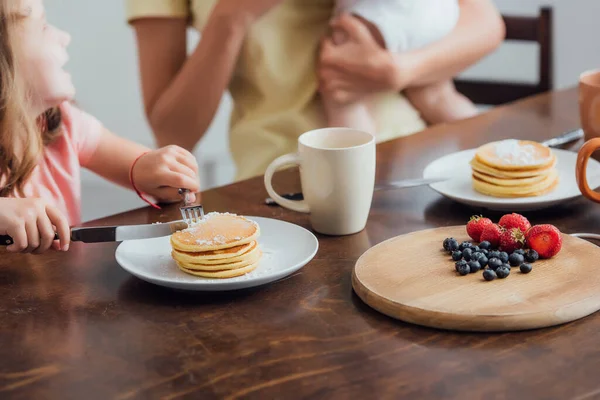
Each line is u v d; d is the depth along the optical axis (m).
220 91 2.02
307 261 1.18
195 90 2.01
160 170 1.46
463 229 1.25
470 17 2.13
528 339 1.05
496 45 2.15
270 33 2.00
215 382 1.01
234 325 1.10
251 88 2.07
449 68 2.05
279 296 1.15
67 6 3.36
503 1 2.99
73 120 1.56
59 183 1.55
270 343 1.06
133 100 3.46
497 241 1.19
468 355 1.03
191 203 1.44
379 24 1.93
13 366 1.04
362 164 1.28
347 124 1.97
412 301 1.09
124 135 3.55
